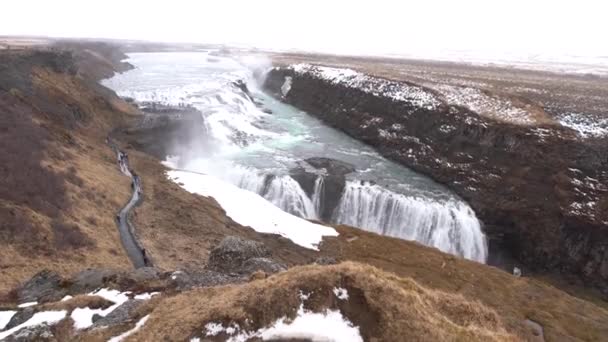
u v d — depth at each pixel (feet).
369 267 47.75
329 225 133.69
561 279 124.77
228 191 142.20
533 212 133.08
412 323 40.57
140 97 226.38
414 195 147.54
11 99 140.36
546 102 180.55
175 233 106.22
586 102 180.24
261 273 55.01
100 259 82.89
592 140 137.08
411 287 49.44
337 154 187.52
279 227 122.42
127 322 46.34
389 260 110.42
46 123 142.82
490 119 159.84
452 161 162.09
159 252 93.71
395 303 41.93
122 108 200.34
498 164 149.07
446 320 43.91
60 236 84.23
